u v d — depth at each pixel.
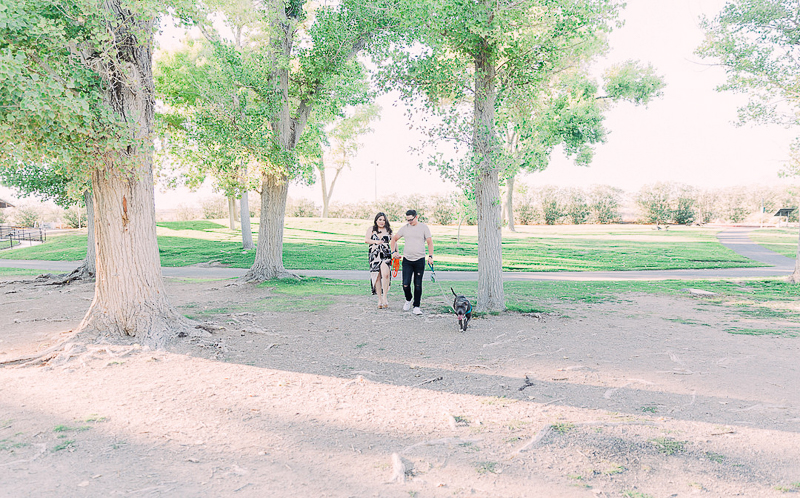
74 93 5.52
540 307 9.24
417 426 3.67
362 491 2.68
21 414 3.84
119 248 6.24
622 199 51.12
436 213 48.78
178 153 13.56
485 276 8.83
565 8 7.88
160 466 2.98
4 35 5.00
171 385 4.64
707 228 44.62
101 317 6.26
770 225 47.47
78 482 2.76
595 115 22.38
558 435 3.46
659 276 17.09
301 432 3.55
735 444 3.28
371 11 11.96
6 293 11.48
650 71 23.61
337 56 12.99
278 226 14.32
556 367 5.28
